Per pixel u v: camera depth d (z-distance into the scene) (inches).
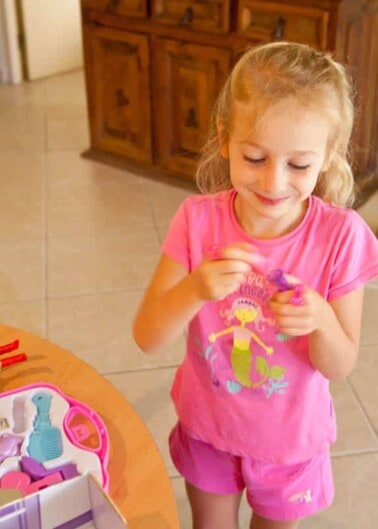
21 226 109.8
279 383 42.7
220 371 43.3
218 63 107.3
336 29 94.3
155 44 112.8
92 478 32.4
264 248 40.5
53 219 111.7
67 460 35.8
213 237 41.8
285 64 36.9
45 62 174.7
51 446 36.4
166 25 110.1
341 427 74.4
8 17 165.5
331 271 40.3
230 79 38.7
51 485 33.0
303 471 45.4
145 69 115.9
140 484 35.6
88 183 122.2
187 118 115.4
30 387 39.6
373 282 94.9
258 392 43.2
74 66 180.9
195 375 44.7
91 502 32.9
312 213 40.6
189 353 44.5
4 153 133.5
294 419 43.8
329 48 95.8
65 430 37.3
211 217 41.9
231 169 38.3
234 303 41.3
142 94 118.6
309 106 35.5
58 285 96.0
